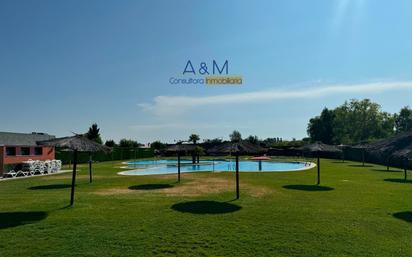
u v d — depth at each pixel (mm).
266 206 10633
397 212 9773
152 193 13602
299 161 40094
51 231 7672
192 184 16734
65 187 15836
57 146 11164
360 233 7559
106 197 12531
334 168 28266
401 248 6551
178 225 8180
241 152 12555
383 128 65062
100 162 40469
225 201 11578
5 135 27578
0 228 7945
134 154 50469
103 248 6496
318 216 9203
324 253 6250
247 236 7273
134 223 8367
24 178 21109
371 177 20156
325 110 69375
